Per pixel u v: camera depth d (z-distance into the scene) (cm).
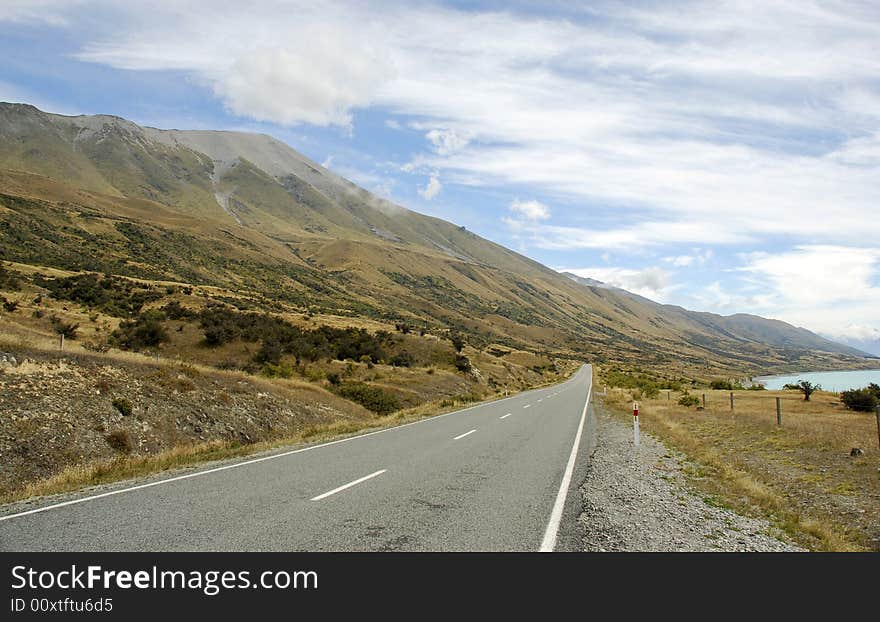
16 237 10656
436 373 5388
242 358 4847
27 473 1255
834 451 1530
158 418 1777
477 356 8431
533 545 586
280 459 1161
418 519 670
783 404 3684
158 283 9194
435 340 8081
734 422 2402
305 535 598
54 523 632
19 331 2684
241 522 642
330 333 6794
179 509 702
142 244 15075
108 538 579
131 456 1516
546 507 752
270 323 6162
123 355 2209
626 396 4378
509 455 1261
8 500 797
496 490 856
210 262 16425
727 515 801
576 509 750
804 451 1569
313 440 1538
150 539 577
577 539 614
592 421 2306
